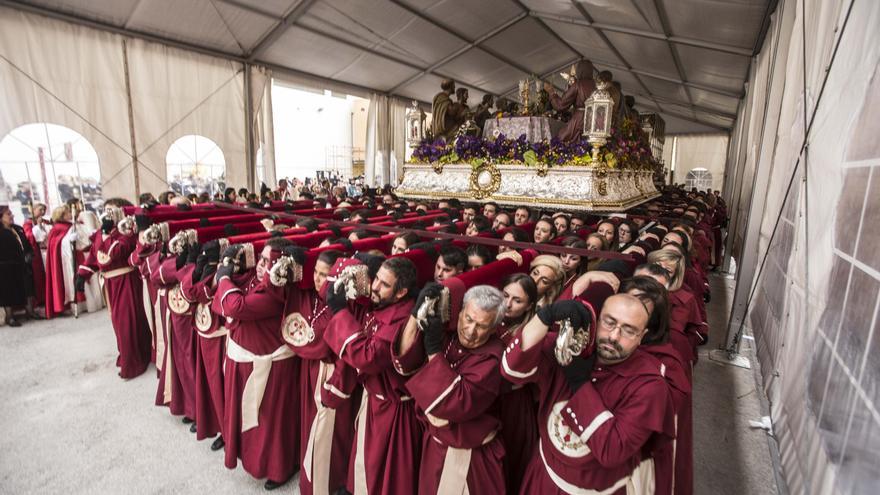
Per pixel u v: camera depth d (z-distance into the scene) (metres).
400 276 1.97
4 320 5.31
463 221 5.37
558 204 6.47
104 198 7.66
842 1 2.15
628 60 11.46
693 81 11.12
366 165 14.05
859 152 1.74
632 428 1.34
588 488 1.55
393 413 2.05
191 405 3.30
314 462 2.44
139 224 3.82
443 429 1.77
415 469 2.10
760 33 6.38
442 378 1.58
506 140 7.32
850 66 1.95
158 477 2.79
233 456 2.73
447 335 1.89
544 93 8.16
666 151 21.33
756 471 2.92
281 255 2.38
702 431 3.38
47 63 6.84
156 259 3.55
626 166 7.66
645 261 2.93
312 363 2.51
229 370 2.65
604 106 6.11
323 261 2.27
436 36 10.61
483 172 7.36
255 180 9.93
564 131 6.98
